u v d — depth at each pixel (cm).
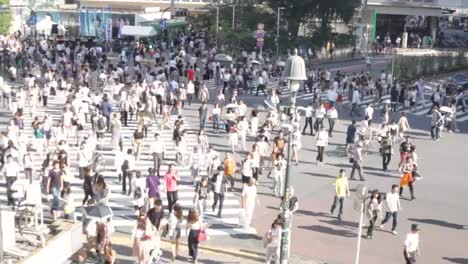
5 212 1546
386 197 2206
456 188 2752
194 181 2594
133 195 2370
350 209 2420
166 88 4347
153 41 7519
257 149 2714
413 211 2434
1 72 5300
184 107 4334
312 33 7494
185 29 8256
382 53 8244
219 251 1975
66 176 2052
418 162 3178
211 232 2145
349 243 2089
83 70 4731
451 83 5503
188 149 3191
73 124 3198
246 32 7088
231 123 3541
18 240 1590
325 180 2784
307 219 2292
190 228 1834
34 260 1476
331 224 2255
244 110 3678
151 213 1906
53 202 1984
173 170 2233
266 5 7425
